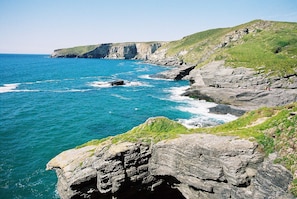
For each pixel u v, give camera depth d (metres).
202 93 72.75
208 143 21.39
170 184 25.80
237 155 20.08
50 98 74.56
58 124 50.78
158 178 25.41
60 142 41.94
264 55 83.75
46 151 38.50
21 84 98.81
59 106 65.31
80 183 23.36
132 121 53.84
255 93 61.66
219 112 58.53
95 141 29.94
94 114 58.72
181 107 64.88
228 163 20.06
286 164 17.95
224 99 67.00
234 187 20.08
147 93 85.19
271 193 17.81
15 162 34.88
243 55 85.00
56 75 131.00
